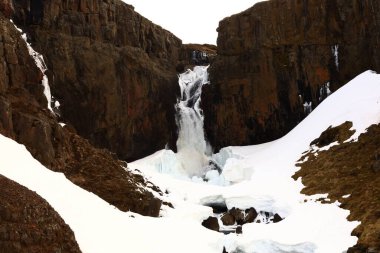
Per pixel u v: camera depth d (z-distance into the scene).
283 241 17.53
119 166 23.11
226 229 23.72
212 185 29.78
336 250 16.20
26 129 18.67
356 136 26.92
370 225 16.23
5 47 21.33
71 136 22.42
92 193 18.69
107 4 34.66
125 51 35.22
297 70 37.62
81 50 31.78
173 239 17.44
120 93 34.19
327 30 37.06
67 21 31.81
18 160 16.66
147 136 36.75
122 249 14.79
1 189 12.39
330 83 36.81
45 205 13.02
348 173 23.19
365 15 35.00
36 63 24.69
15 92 21.19
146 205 20.31
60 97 30.47
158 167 34.38
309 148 30.08
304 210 21.08
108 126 33.31
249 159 33.94
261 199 24.94
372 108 28.73
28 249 11.43
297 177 26.39
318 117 33.41
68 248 12.55
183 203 24.14
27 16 30.53
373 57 33.88
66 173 19.69
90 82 31.92
